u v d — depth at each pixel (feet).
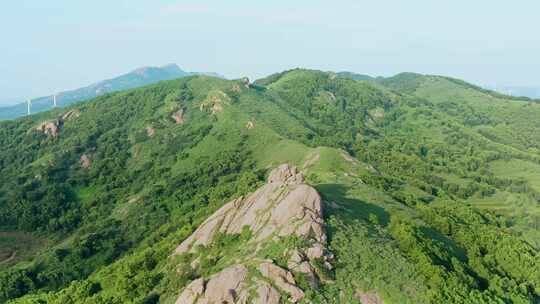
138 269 297.94
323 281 206.18
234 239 257.96
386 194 380.58
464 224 372.99
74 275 440.04
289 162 564.30
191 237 289.74
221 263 238.07
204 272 240.73
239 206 289.33
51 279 432.25
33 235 578.66
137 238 502.38
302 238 221.25
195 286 208.54
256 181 506.48
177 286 241.76
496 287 256.52
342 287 205.05
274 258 212.84
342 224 247.09
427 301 206.59
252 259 218.59
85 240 490.08
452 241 321.73
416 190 481.87
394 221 278.46
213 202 498.69
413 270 224.74
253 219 260.62
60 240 563.07
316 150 548.72
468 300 215.92
